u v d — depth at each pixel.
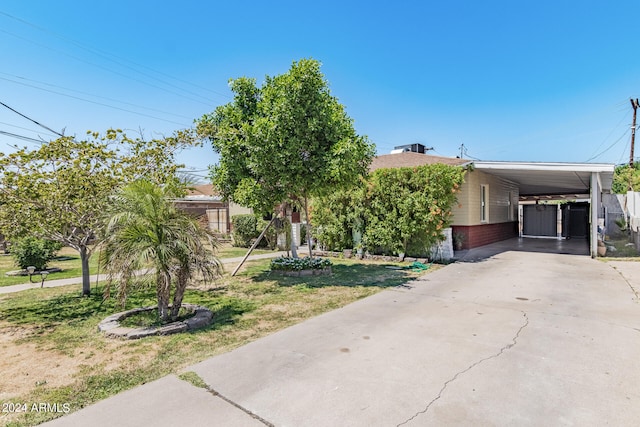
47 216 6.12
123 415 2.60
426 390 2.92
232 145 7.90
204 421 2.50
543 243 15.24
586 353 3.66
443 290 6.73
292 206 9.80
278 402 2.75
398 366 3.38
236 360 3.58
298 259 9.05
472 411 2.60
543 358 3.54
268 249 15.42
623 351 3.71
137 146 6.67
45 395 2.93
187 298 6.42
